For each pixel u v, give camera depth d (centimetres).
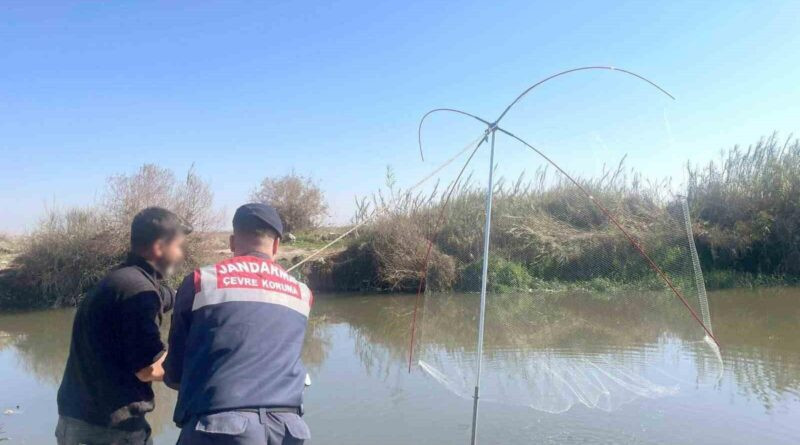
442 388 708
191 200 1577
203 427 248
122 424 301
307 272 1653
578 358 417
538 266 478
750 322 1070
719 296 1349
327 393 702
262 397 259
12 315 1433
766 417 580
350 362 859
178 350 279
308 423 605
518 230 482
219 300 273
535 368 419
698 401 625
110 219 1570
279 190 2261
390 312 1319
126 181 1580
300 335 287
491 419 603
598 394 409
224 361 262
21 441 589
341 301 1483
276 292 286
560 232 462
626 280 437
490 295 483
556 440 539
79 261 1535
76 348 307
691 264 420
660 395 404
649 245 429
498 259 495
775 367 752
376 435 568
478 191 562
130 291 299
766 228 1451
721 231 1433
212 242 1599
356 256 1639
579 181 448
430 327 467
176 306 280
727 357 805
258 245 305
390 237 1580
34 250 1532
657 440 530
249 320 271
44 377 841
